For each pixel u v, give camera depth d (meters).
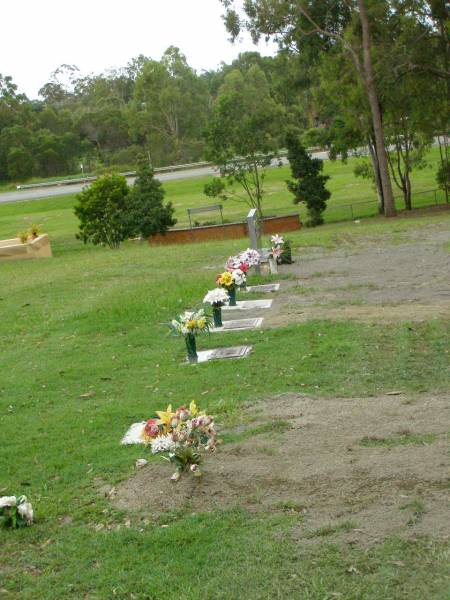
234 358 11.20
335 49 39.09
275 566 5.27
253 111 41.41
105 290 18.38
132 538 5.92
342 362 10.31
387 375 9.55
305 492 6.23
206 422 6.75
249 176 58.38
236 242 28.08
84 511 6.52
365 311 13.54
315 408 8.34
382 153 37.97
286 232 35.75
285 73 44.28
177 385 10.19
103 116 100.50
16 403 10.24
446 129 42.22
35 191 77.12
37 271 24.17
